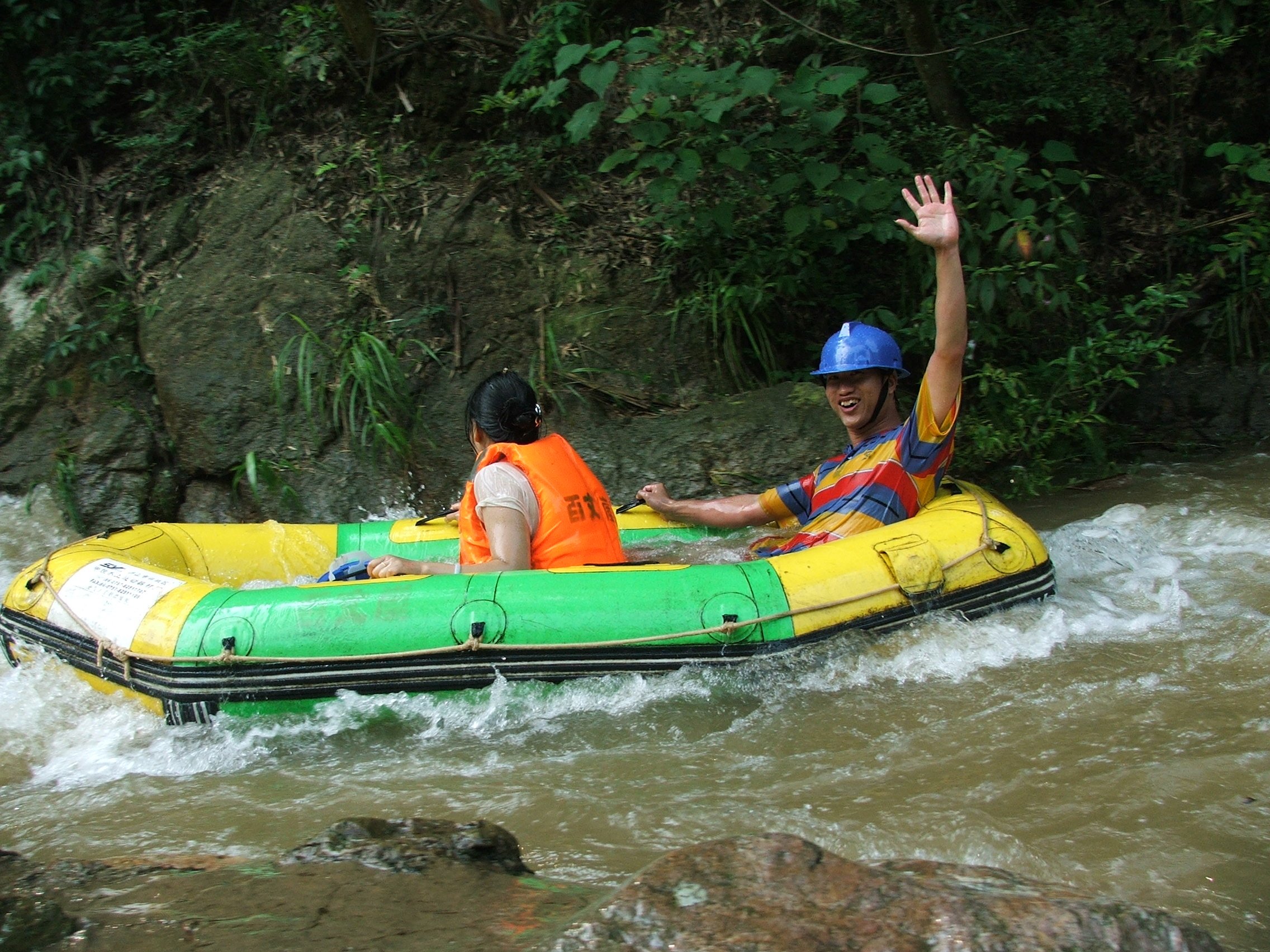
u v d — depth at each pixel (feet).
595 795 9.09
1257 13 23.97
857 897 5.62
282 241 21.70
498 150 22.57
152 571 12.43
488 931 6.04
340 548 15.58
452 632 11.07
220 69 23.63
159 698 11.21
